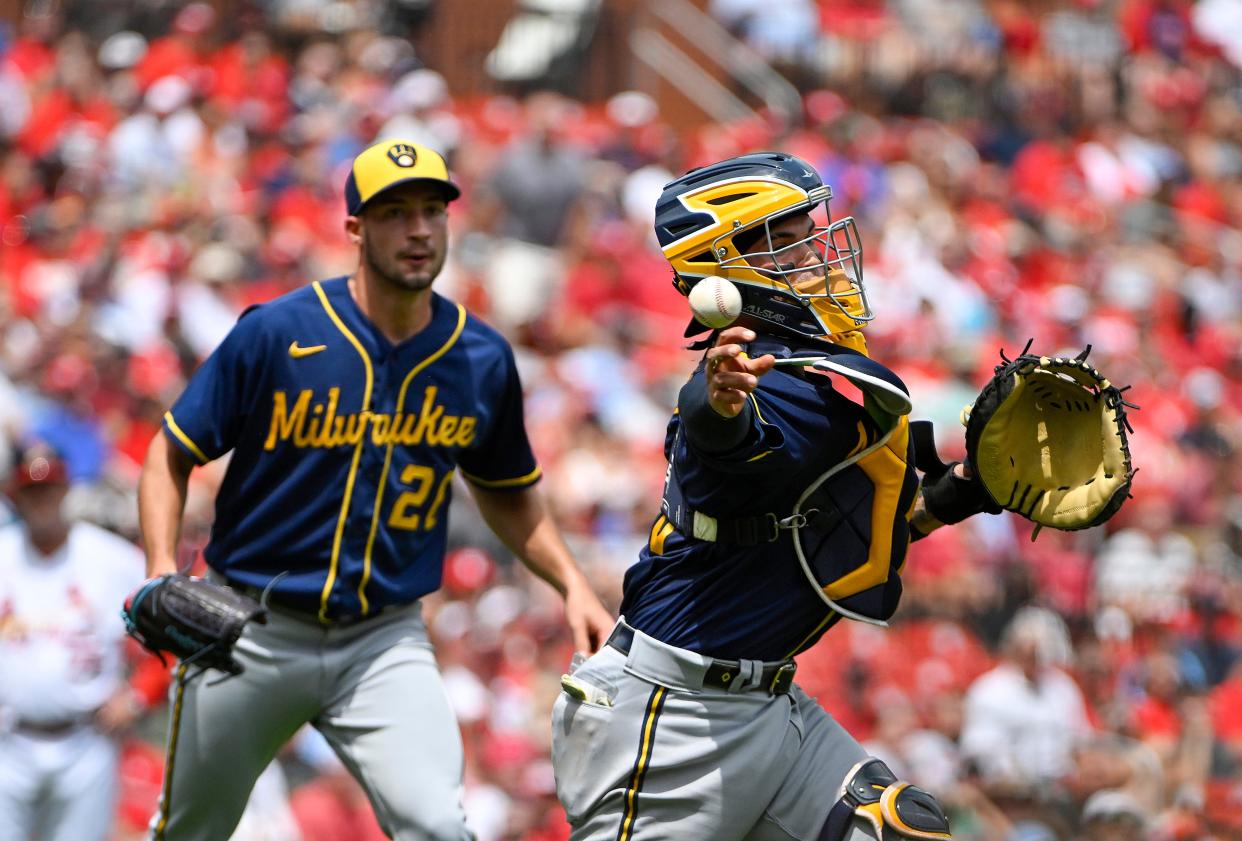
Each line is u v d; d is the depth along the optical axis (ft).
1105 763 117.70
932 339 185.98
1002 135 250.37
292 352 54.24
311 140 195.52
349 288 55.77
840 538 43.80
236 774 54.49
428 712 53.72
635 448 153.38
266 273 164.55
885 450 43.75
